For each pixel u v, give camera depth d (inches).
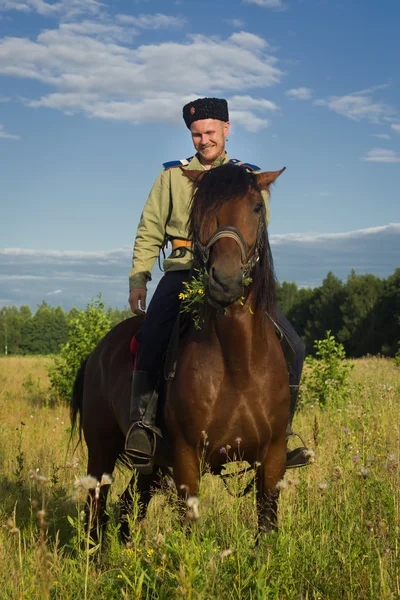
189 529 137.9
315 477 187.3
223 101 185.0
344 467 187.5
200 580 108.2
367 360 1033.5
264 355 148.1
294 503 168.7
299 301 3378.4
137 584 116.3
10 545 167.8
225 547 139.3
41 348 4613.7
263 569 107.6
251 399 147.3
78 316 606.5
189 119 184.7
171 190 182.2
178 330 158.7
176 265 176.1
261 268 147.1
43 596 116.4
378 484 151.4
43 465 272.4
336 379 466.3
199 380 147.8
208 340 148.6
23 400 607.5
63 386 590.2
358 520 141.4
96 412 200.2
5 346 4554.6
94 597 125.3
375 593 117.3
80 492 114.6
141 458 167.6
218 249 137.9
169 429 154.7
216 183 145.4
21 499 221.0
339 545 132.0
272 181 160.1
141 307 189.2
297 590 120.6
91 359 212.8
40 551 120.3
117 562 128.7
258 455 151.7
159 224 187.3
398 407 378.0
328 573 124.3
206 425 147.8
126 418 179.6
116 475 255.8
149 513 185.0
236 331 143.1
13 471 268.1
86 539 122.6
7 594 126.6
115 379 190.5
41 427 404.8
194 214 146.6
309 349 2893.7
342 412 373.7
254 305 145.7
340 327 2755.9
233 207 141.9
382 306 2443.4
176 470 152.0
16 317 4717.0
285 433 155.1
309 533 132.6
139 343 171.5
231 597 114.2
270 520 147.8
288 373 157.1
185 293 154.7
